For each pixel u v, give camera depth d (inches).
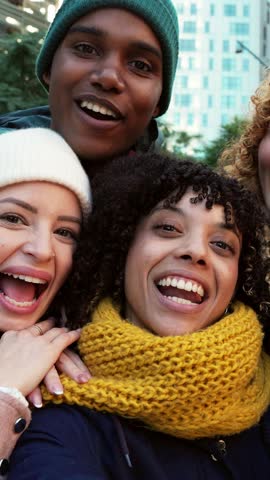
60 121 36.3
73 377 26.4
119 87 34.5
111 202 29.2
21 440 25.1
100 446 25.5
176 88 1029.2
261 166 37.5
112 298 29.4
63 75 35.2
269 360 30.5
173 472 25.9
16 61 92.2
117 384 25.8
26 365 26.2
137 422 26.4
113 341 26.6
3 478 23.7
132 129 36.4
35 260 28.1
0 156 28.8
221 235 28.1
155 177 28.8
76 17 35.0
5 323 28.7
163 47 36.2
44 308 29.5
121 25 34.4
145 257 27.7
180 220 28.0
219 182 28.5
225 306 28.3
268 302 30.0
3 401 24.5
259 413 27.5
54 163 28.8
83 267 29.4
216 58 1025.5
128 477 25.2
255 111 38.8
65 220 29.3
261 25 1035.9
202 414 25.6
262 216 30.0
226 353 26.0
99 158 36.2
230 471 26.5
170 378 25.4
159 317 27.5
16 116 42.8
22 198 28.3
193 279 27.3
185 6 1031.6
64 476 22.8
